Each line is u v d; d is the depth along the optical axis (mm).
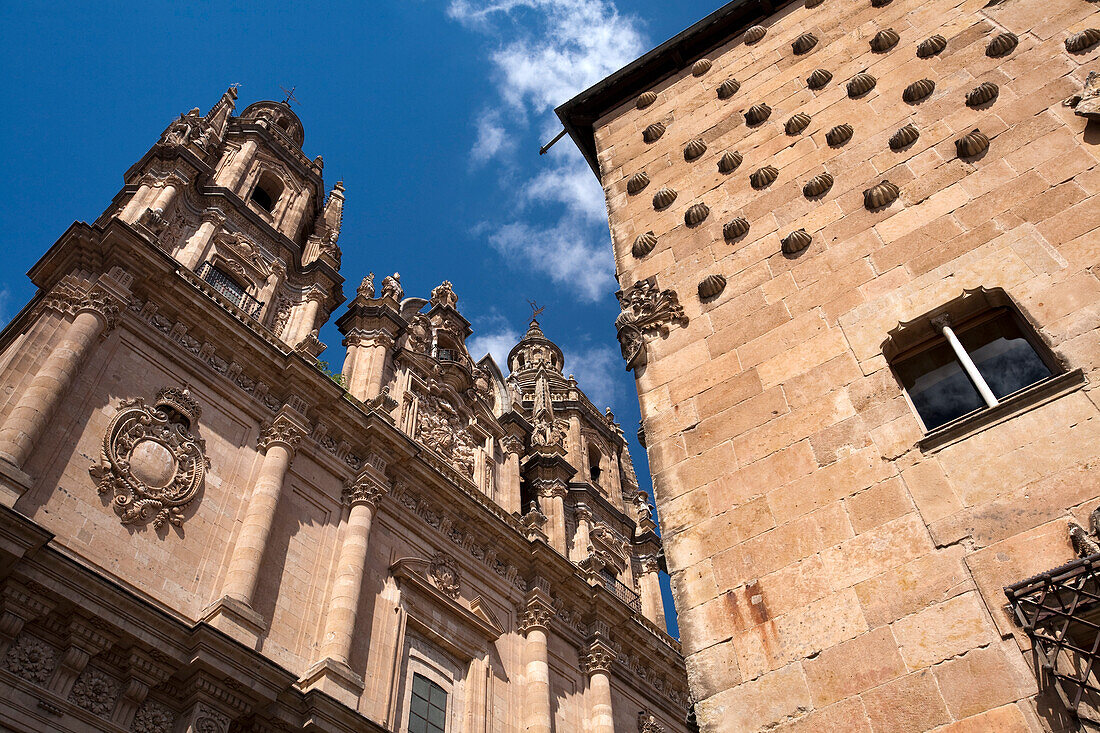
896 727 6168
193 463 22109
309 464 25750
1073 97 9227
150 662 17125
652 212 12578
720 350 9820
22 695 15273
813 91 12312
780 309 9688
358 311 35062
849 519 7508
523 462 40594
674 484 8953
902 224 9453
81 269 23141
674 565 8312
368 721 19828
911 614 6648
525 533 32750
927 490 7234
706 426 9195
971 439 7289
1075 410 6891
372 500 26109
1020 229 8469
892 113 10922
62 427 19656
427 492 29016
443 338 39094
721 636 7539
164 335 23859
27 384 19875
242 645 18047
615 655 32531
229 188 33250
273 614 21281
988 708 5867
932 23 11805
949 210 9180
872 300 8977
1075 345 7277
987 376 7832
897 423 7840
